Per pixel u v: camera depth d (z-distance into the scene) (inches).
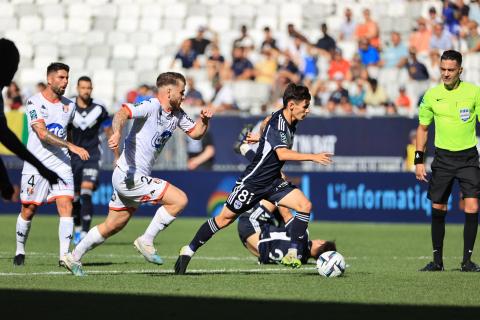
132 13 3238.2
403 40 2974.9
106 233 1049.5
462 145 1158.3
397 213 2237.9
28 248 1531.7
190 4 3216.0
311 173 2274.9
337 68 2726.4
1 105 758.5
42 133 1141.7
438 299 856.9
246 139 1098.1
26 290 899.4
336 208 2271.2
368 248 1599.4
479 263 1326.3
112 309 768.3
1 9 3297.2
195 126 1066.1
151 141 1035.3
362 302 829.2
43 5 3284.9
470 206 1159.0
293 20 3095.5
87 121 1604.3
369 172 2250.2
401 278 1047.6
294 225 1056.2
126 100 2667.3
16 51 791.7
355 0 3083.2
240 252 1499.8
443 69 1146.7
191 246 1067.9
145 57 3100.4
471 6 2839.6
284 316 736.3
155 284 959.6
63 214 1165.1
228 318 722.8
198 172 2326.5
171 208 1054.4
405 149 2244.1
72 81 3014.3
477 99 1150.3
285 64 2687.0
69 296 853.2
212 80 2770.7
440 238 1179.9
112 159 2343.8
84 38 3191.4
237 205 1048.2
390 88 2696.9
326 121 2265.0
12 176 2416.3
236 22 3137.3
